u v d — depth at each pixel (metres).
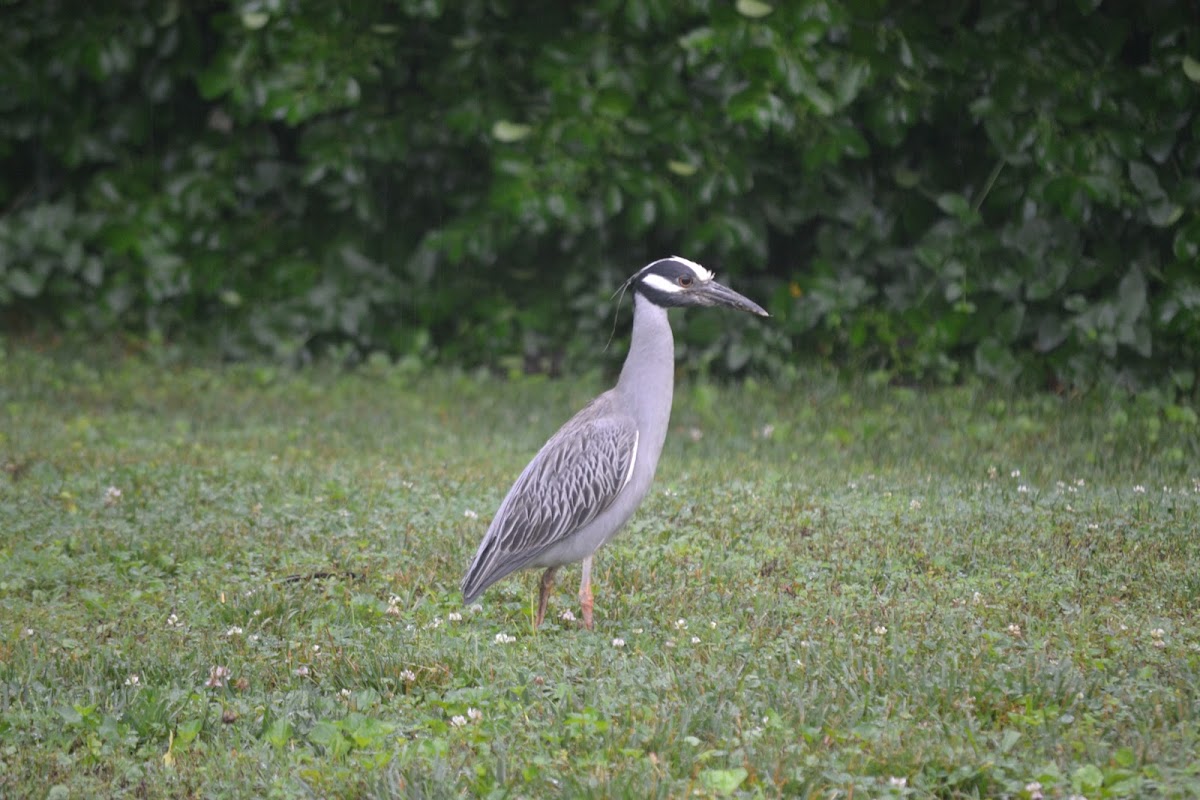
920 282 16.08
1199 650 7.83
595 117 16.11
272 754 6.88
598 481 8.77
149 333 18.58
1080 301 15.23
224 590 9.52
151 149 18.88
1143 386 15.35
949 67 15.20
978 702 7.13
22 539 10.73
